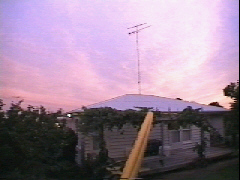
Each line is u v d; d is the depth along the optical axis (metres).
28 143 11.07
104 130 13.03
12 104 11.41
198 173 11.11
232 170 10.92
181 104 15.87
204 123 13.05
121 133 13.70
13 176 10.54
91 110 11.66
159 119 12.82
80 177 11.58
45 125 11.51
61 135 11.81
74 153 13.38
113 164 11.48
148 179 11.02
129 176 9.37
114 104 15.38
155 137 15.56
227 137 11.93
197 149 13.47
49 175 11.54
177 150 15.99
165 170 12.24
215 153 14.27
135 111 12.23
